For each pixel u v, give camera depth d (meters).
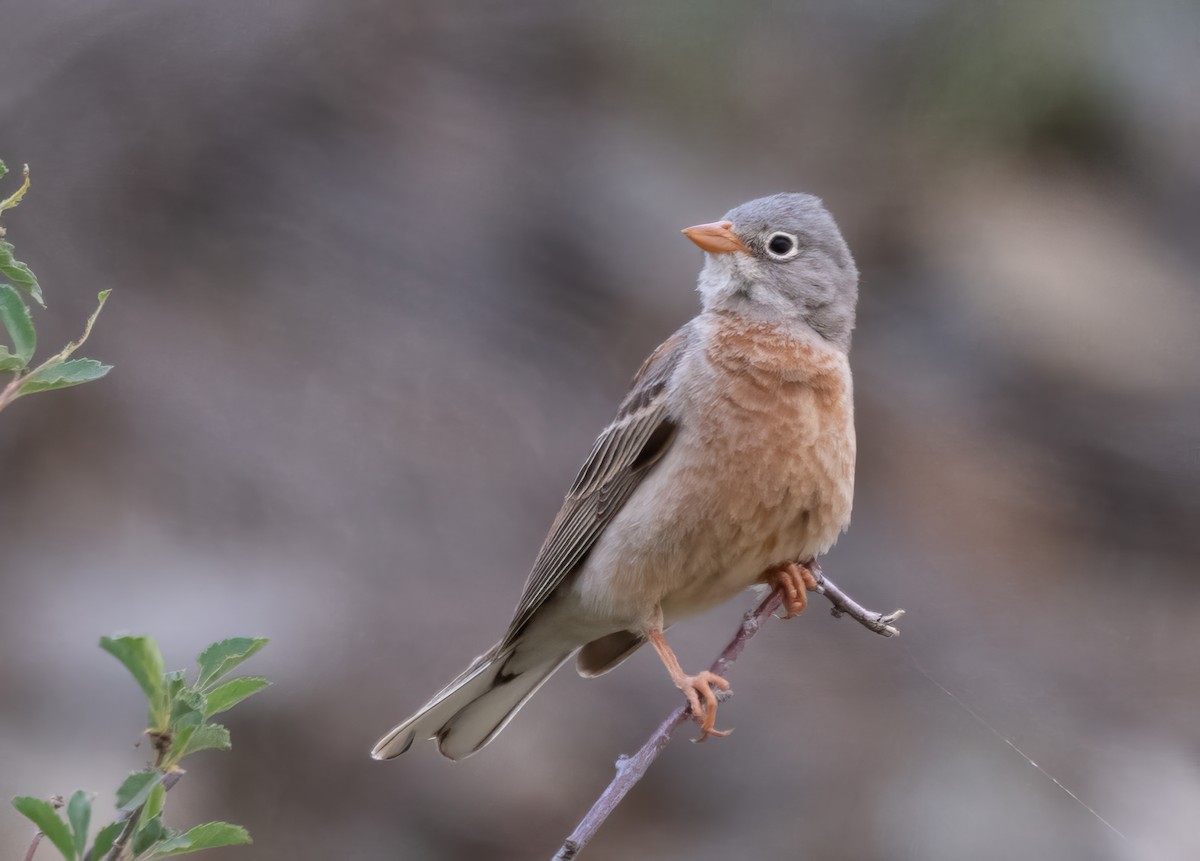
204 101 14.18
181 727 3.69
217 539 11.86
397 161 14.34
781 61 14.71
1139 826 10.23
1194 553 12.51
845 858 10.03
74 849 3.64
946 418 13.65
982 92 14.28
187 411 12.53
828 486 7.19
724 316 7.55
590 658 7.96
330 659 11.13
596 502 7.52
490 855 10.16
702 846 10.20
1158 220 14.30
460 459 12.73
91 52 14.09
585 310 13.83
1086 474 13.31
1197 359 13.88
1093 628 12.09
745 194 14.48
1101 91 14.13
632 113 14.80
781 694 11.21
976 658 11.74
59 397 12.36
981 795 10.41
